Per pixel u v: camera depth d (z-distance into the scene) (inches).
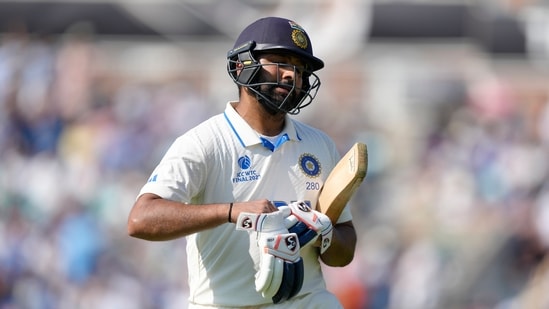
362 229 1903.3
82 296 1680.6
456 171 2005.4
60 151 2079.2
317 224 544.1
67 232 1745.8
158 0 2281.0
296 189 567.2
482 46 2278.5
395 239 1844.2
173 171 544.1
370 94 2276.1
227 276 557.0
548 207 1802.4
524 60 2278.5
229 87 2274.9
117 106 2204.7
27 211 1878.7
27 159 2028.8
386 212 1948.8
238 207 527.5
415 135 2188.7
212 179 553.0
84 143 2066.9
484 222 1840.6
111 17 2277.3
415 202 1943.9
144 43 2289.6
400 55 2283.5
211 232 557.9
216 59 2284.7
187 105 2181.3
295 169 568.7
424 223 1888.5
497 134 2117.4
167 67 2283.5
